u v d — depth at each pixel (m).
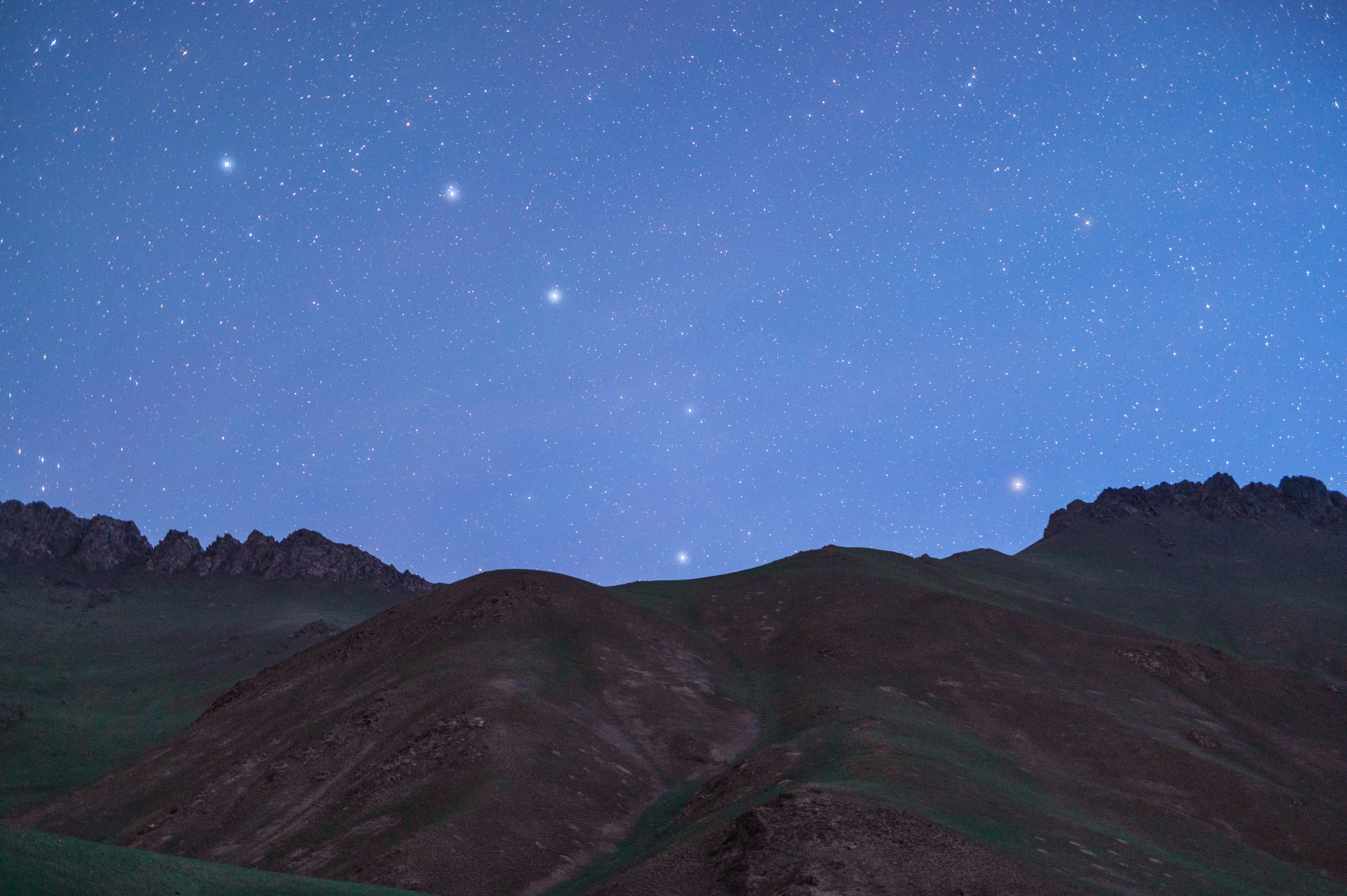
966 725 67.81
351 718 64.69
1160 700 78.62
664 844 46.84
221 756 71.69
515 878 43.97
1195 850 50.00
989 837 40.44
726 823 40.47
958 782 48.19
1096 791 56.53
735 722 69.62
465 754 55.31
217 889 20.06
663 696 72.38
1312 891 47.16
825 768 50.06
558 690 68.56
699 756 62.66
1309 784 67.38
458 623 83.00
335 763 60.06
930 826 38.75
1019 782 54.19
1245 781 61.47
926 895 33.41
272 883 21.73
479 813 48.69
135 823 62.28
